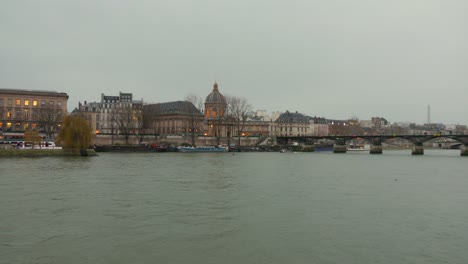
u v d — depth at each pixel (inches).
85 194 2042.3
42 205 1766.7
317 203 1887.3
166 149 6633.9
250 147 7701.8
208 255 1171.9
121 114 7667.3
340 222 1537.9
